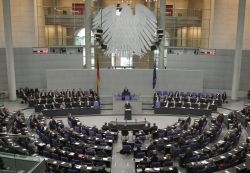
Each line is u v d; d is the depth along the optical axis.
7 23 29.28
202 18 36.09
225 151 19.08
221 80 33.94
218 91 34.19
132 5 35.84
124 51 22.50
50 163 16.50
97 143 20.34
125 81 32.25
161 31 23.31
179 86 32.59
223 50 33.38
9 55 30.03
